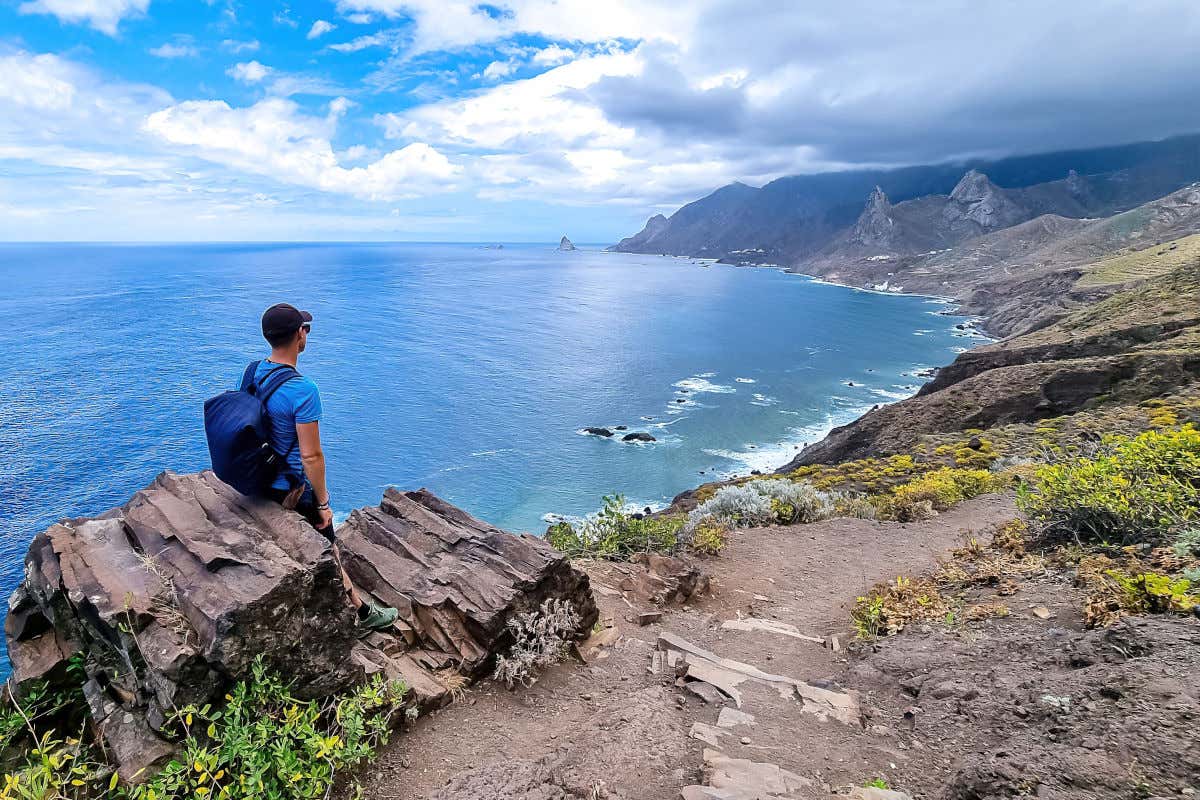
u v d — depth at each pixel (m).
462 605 5.18
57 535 3.96
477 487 50.62
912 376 93.25
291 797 3.28
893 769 3.84
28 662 3.82
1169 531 6.33
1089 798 2.88
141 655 3.30
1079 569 6.17
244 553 3.63
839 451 46.19
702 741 4.15
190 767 3.12
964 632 5.88
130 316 139.12
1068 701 3.77
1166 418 22.56
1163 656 3.79
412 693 4.37
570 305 184.75
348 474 52.47
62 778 3.20
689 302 198.88
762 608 8.19
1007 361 57.12
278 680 3.48
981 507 13.80
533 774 3.72
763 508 14.14
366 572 5.65
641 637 6.61
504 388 83.12
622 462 56.16
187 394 74.19
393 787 3.73
